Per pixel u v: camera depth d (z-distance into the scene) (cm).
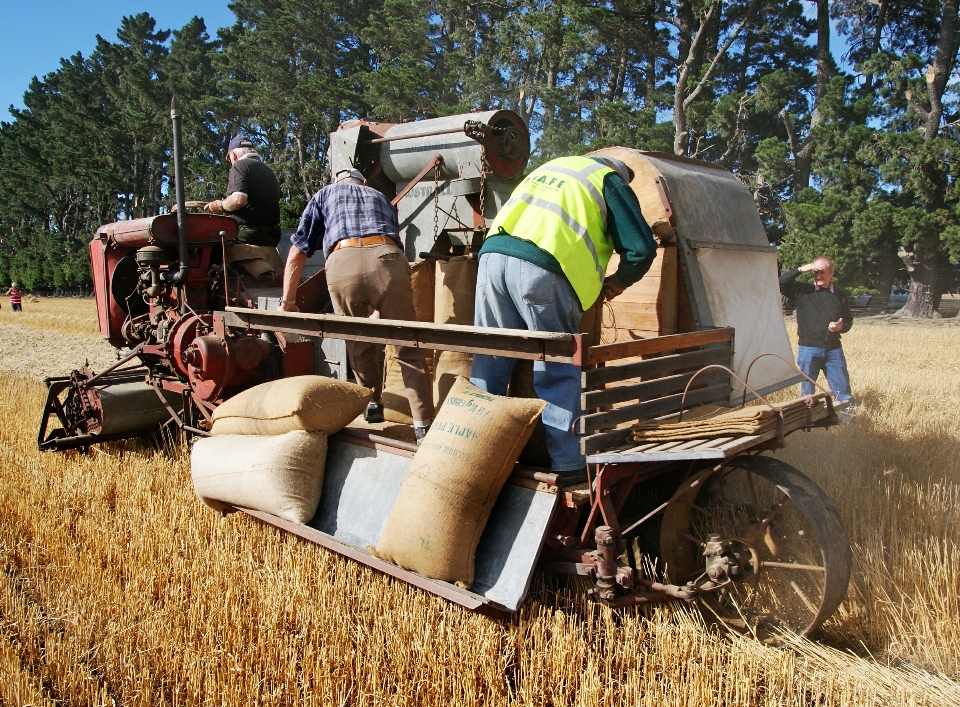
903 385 927
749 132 3194
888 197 2781
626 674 322
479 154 528
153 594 399
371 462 423
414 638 337
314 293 579
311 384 437
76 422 683
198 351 550
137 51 7838
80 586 407
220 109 4909
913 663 333
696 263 457
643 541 411
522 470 358
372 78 3634
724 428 322
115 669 339
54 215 8381
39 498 539
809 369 715
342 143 600
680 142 3048
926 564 379
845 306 700
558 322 374
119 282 697
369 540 396
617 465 340
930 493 464
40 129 8356
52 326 2323
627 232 375
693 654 323
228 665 328
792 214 2605
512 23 3919
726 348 435
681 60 3319
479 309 400
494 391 399
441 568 343
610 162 397
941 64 2967
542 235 368
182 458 619
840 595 334
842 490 476
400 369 507
